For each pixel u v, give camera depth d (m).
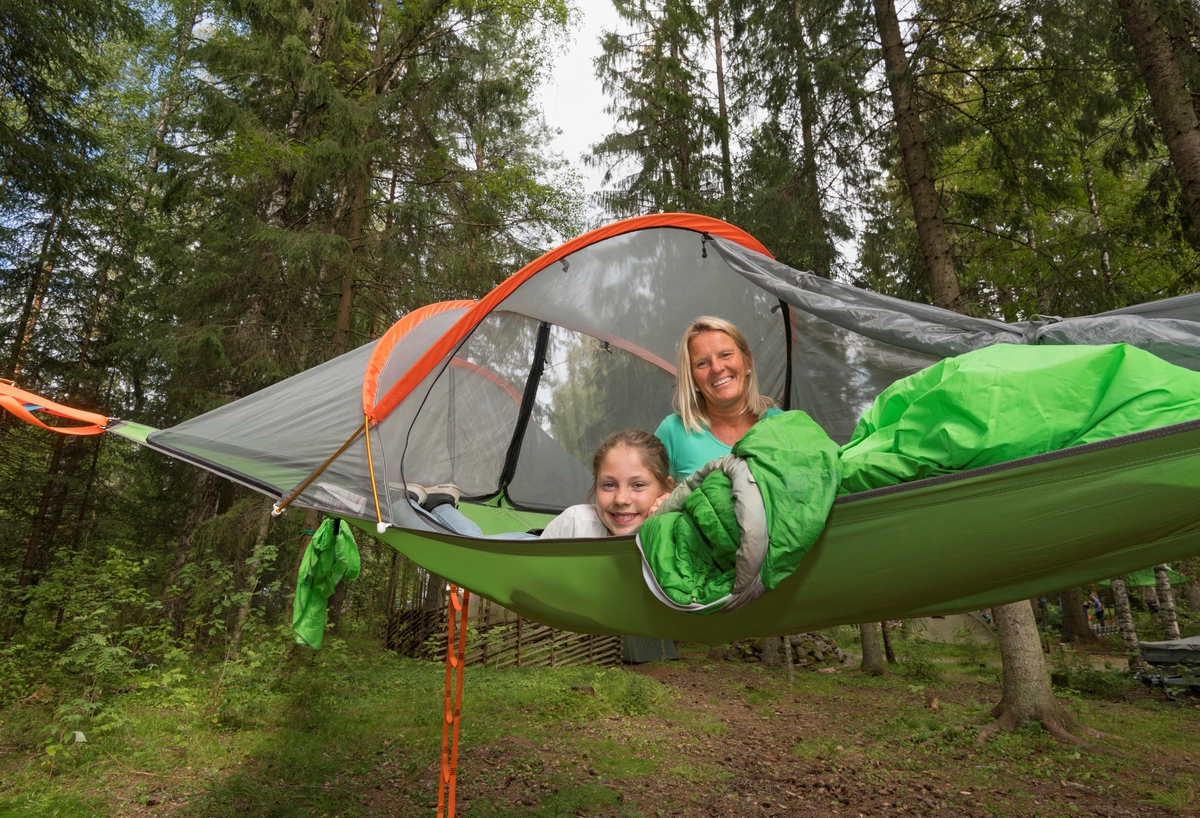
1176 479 1.55
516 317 4.12
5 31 7.87
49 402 3.08
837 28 8.35
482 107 10.84
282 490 2.93
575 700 8.07
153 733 5.88
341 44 10.27
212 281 9.60
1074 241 8.54
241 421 3.28
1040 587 1.89
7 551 12.30
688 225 3.62
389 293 10.40
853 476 1.76
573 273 3.71
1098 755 6.25
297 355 9.98
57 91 8.70
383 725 6.68
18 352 12.62
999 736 6.67
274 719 6.52
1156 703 9.09
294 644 7.44
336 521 2.99
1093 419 1.64
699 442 2.71
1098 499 1.61
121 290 13.80
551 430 4.65
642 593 2.12
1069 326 2.65
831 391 4.26
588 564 2.16
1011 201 8.77
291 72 9.55
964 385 1.72
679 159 14.27
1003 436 1.64
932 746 6.66
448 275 9.95
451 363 3.97
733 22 9.66
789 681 10.41
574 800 4.88
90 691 6.39
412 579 14.59
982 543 1.71
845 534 1.77
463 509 4.29
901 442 1.80
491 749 6.11
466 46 10.73
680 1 13.52
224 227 10.04
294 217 10.88
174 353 9.15
